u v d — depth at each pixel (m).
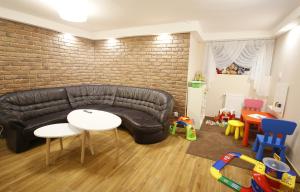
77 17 2.52
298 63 2.62
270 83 4.05
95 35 4.52
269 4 2.44
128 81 4.34
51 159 2.43
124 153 2.66
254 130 3.78
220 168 2.29
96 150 2.73
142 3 2.50
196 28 3.32
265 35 3.90
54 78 3.83
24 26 3.21
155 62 3.91
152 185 1.96
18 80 3.20
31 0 2.54
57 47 3.82
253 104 4.08
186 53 3.56
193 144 3.04
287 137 2.73
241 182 2.07
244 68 4.42
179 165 2.38
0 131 2.98
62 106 3.57
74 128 2.44
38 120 2.89
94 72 4.79
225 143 3.12
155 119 3.24
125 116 3.30
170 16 3.09
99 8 2.72
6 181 1.95
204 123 4.26
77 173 2.13
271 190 1.66
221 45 4.41
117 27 4.01
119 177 2.08
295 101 2.59
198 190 1.90
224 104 4.72
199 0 2.36
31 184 1.92
